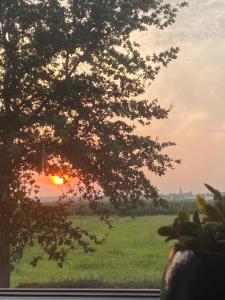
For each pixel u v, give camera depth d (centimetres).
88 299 128
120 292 132
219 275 73
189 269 74
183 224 76
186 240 74
